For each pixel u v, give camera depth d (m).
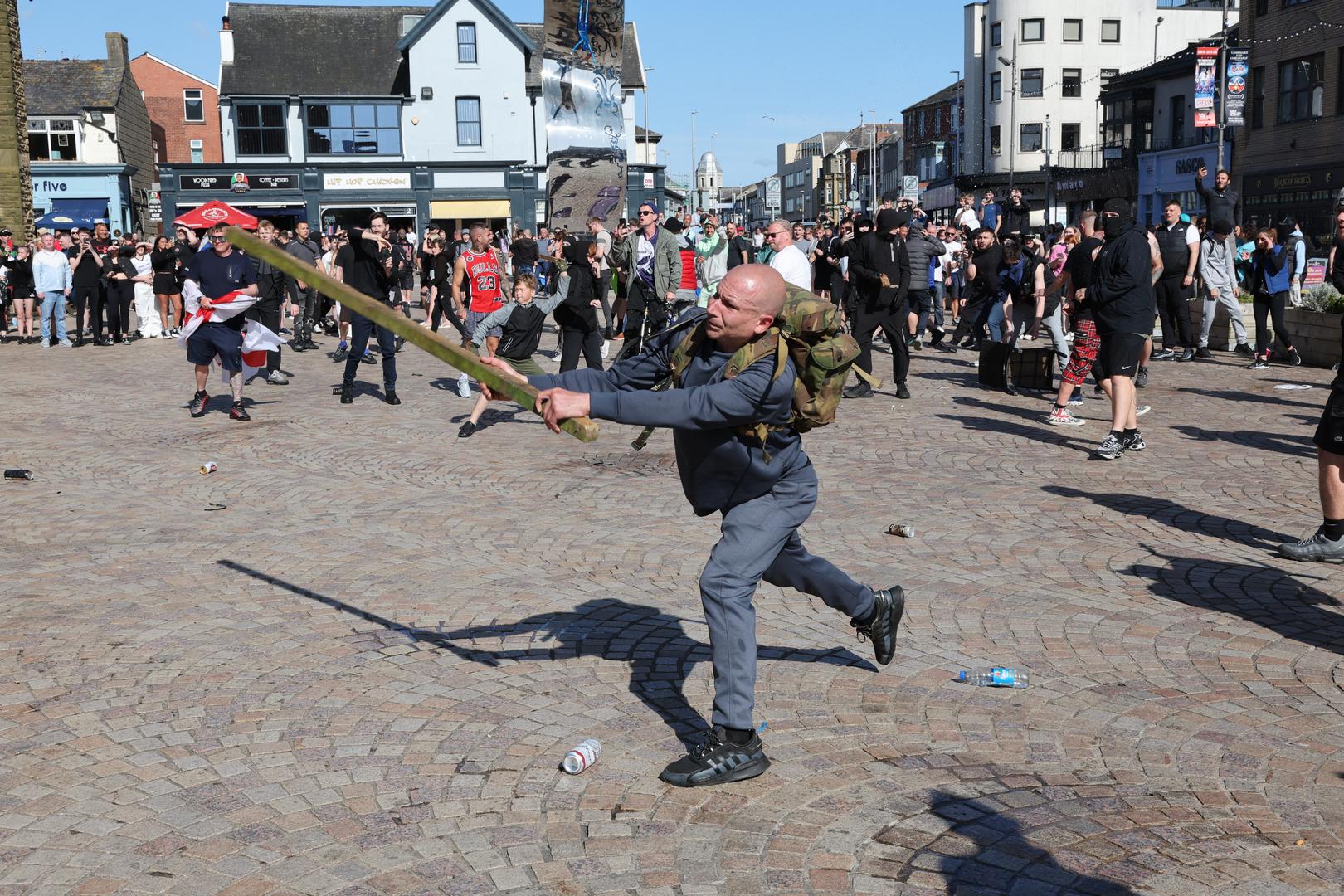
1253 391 13.02
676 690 4.65
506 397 3.66
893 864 3.33
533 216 51.94
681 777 3.81
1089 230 10.70
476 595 5.87
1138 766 3.96
